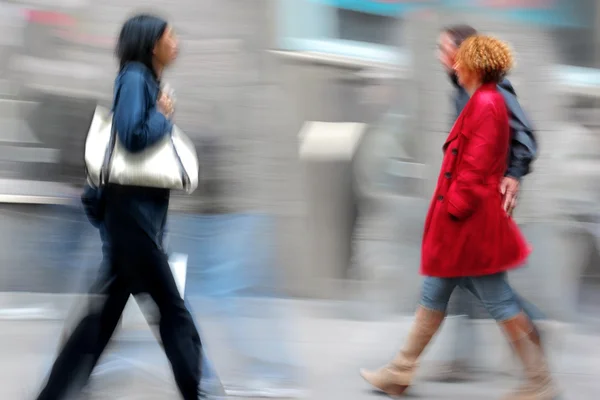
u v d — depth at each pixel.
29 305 4.50
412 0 5.23
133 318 4.00
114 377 3.71
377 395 3.84
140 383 3.69
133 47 3.12
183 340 3.22
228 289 4.53
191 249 4.55
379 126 5.20
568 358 4.43
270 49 5.16
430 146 5.14
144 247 3.11
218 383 3.38
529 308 3.73
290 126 5.11
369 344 4.45
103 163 3.07
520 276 4.93
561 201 5.25
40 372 3.80
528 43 5.38
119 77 3.09
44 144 4.93
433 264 3.63
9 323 4.31
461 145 3.53
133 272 3.14
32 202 4.71
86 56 5.07
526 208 5.21
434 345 4.22
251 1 5.14
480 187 3.50
